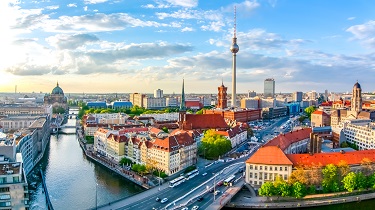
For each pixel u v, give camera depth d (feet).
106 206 558.56
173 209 540.52
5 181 472.85
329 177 644.69
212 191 634.43
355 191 650.02
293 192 613.93
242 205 588.50
